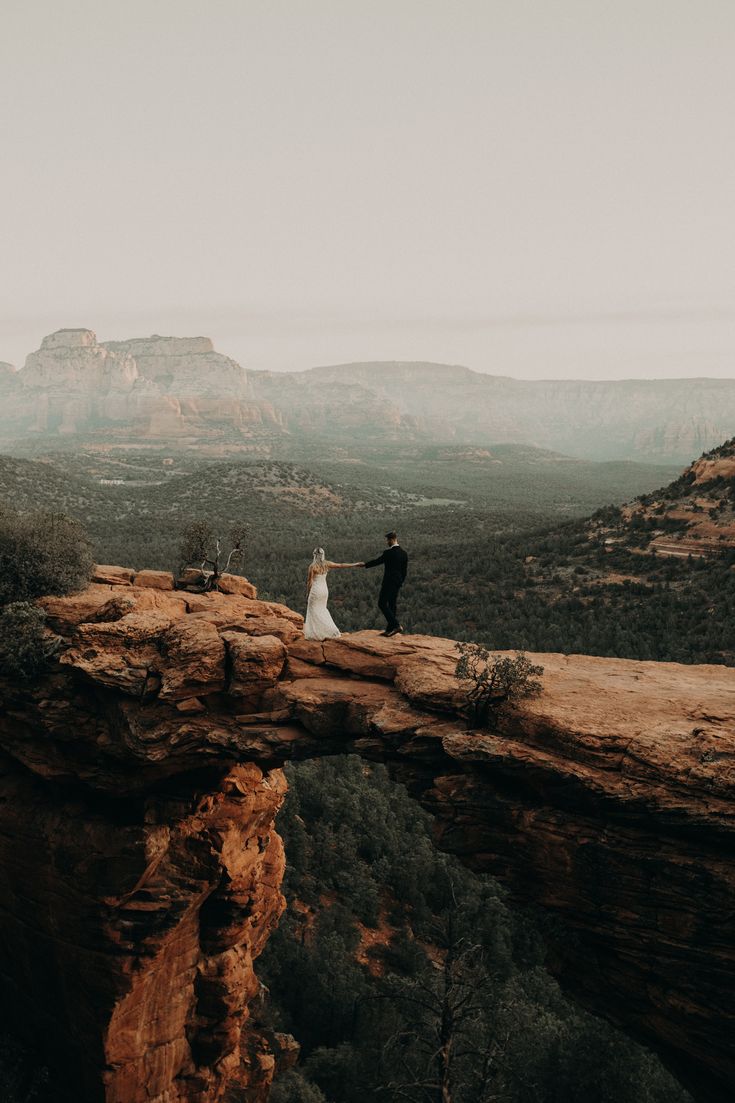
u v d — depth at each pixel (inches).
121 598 705.6
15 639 647.1
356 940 1520.7
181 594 917.2
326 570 692.7
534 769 490.6
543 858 497.7
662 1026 473.4
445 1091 679.7
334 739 598.5
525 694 530.6
